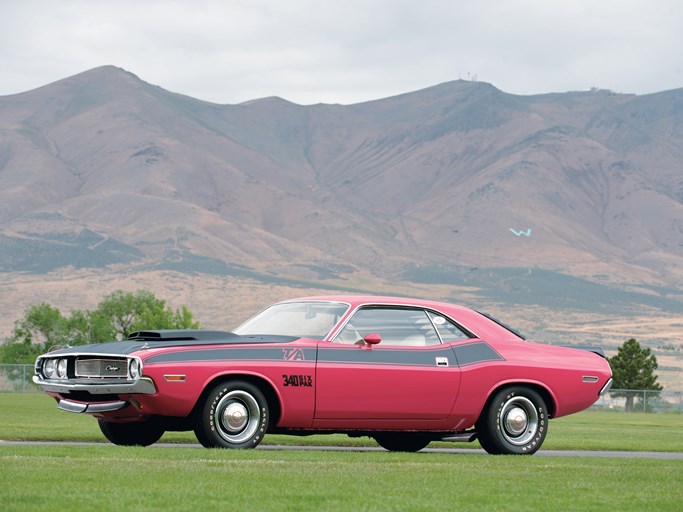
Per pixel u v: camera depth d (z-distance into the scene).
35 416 40.88
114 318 180.12
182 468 14.85
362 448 23.39
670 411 112.06
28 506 11.11
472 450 23.62
